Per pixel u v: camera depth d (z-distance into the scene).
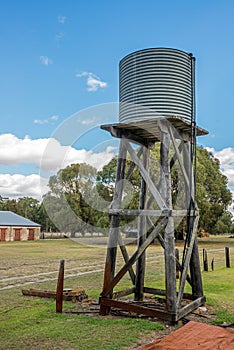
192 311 5.85
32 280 9.98
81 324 5.18
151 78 5.55
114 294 6.00
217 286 8.59
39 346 4.32
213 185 28.08
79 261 14.96
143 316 5.61
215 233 31.20
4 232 33.25
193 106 5.88
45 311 6.01
